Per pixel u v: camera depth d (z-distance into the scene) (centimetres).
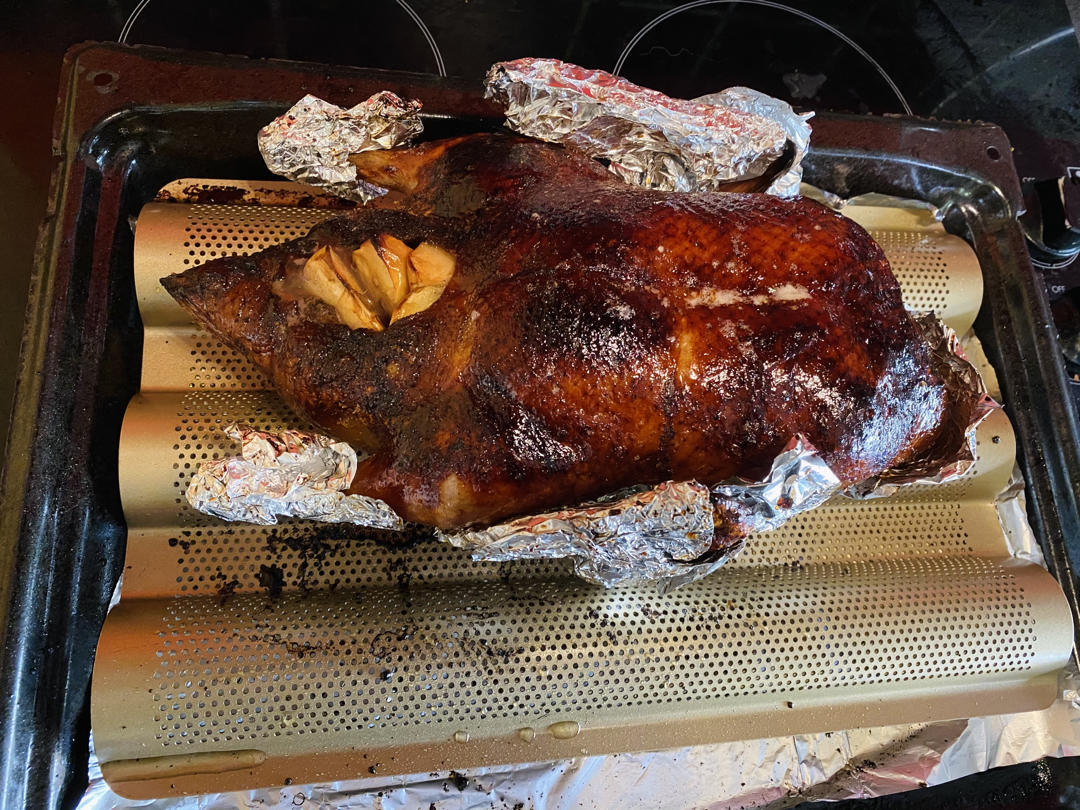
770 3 44
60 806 26
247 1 39
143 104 30
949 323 36
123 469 28
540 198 24
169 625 26
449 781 29
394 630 27
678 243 22
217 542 28
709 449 22
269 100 31
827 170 36
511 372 22
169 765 26
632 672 28
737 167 30
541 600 28
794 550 32
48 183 37
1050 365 35
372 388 24
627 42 42
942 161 36
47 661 26
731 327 21
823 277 22
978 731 32
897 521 33
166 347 30
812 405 21
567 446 22
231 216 31
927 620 30
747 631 29
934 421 24
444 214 26
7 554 26
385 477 24
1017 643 31
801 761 31
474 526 24
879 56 45
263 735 26
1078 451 34
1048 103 45
